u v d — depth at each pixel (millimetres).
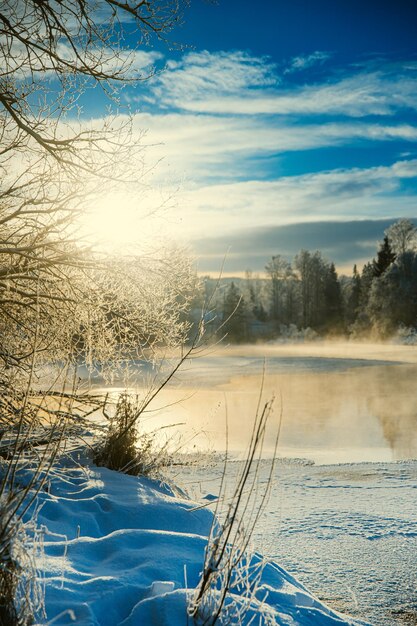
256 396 24422
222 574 3062
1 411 5523
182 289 7238
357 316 97875
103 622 2797
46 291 6660
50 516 4258
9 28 6289
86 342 7141
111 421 6621
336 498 7770
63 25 6559
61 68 6484
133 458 6453
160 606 2838
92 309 6973
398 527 6355
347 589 4715
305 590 3793
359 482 9055
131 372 7684
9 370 5984
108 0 6473
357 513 6898
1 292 6473
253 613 2953
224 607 2865
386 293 85875
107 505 4637
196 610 2830
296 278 118875
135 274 6902
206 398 23078
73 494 4949
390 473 9953
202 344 6766
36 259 6176
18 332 6785
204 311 6562
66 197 6520
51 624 2641
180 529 4508
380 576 4977
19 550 2752
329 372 38375
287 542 5805
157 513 4609
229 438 14195
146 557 3471
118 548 3617
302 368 41562
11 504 2994
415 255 87688
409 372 38344
